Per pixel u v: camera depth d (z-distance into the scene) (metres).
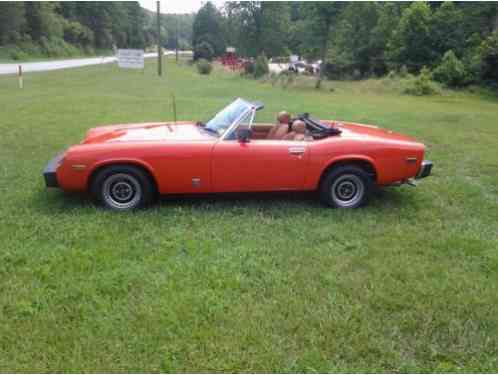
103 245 3.98
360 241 4.28
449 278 3.63
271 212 4.99
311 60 65.62
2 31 62.66
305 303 3.16
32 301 3.10
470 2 44.06
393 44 48.97
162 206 5.05
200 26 89.06
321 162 4.87
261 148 4.74
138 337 2.75
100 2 104.50
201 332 2.79
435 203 5.56
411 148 5.07
